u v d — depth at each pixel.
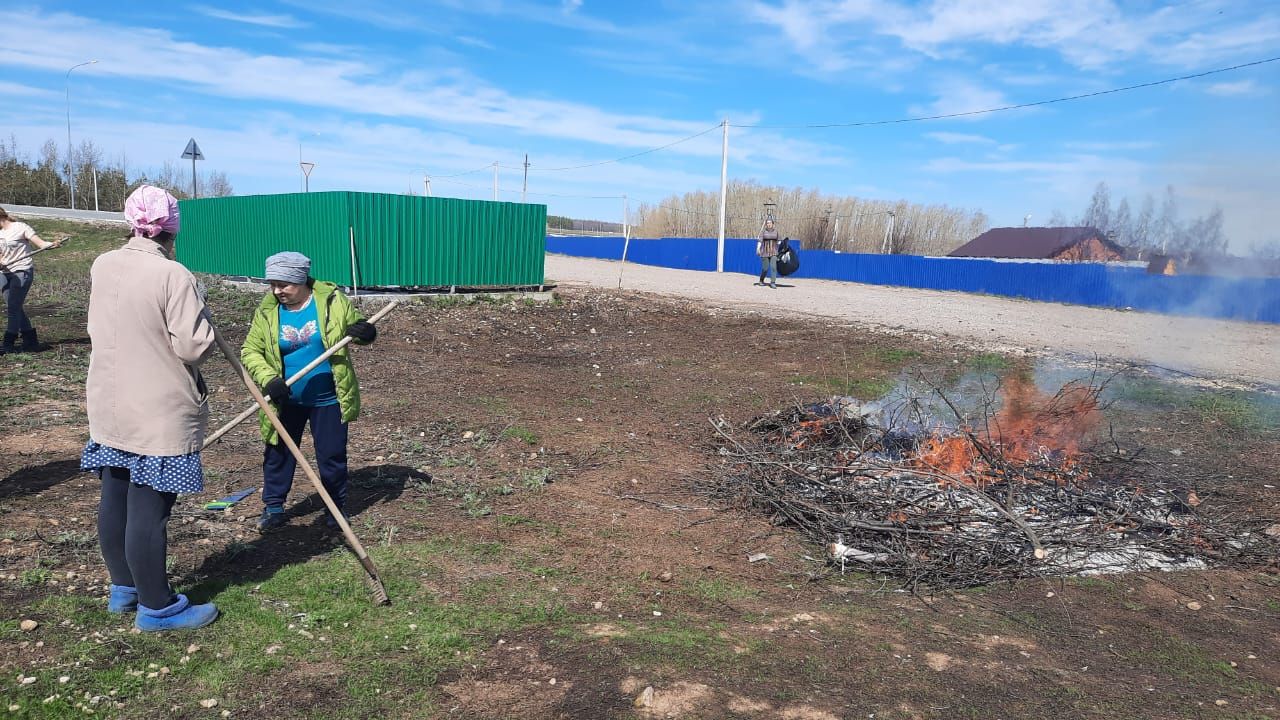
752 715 3.20
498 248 18.62
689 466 6.84
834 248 61.69
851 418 7.37
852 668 3.64
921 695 3.43
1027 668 3.74
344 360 4.87
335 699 3.18
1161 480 6.55
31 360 10.02
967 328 15.86
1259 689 3.63
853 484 5.82
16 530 4.64
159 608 3.55
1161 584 4.82
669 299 19.42
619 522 5.48
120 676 3.22
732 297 20.66
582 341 13.86
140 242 3.46
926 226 64.62
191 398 3.49
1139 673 3.76
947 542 5.06
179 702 3.09
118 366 3.36
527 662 3.53
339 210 16.11
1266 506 6.08
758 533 5.42
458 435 7.56
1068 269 24.92
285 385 4.18
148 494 3.45
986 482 5.96
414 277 17.17
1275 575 5.01
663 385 10.33
